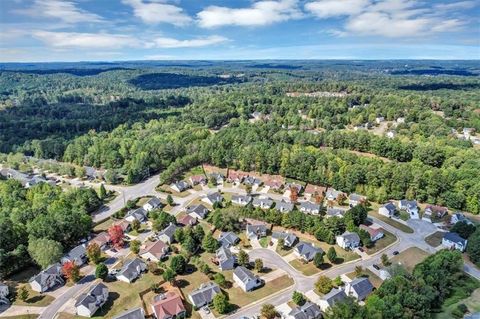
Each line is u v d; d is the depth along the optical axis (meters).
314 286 96.88
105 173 179.00
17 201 138.12
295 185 160.75
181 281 98.75
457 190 142.25
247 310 88.19
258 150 180.88
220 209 133.50
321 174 161.25
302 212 127.31
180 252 113.38
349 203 145.62
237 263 106.50
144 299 92.25
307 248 109.75
